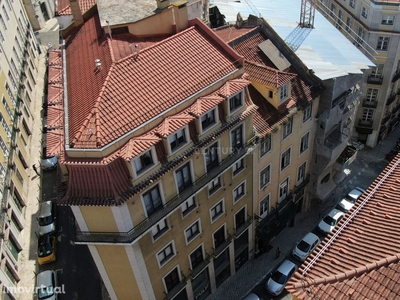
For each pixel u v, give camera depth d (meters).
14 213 44.16
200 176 31.73
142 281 31.83
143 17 33.06
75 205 26.22
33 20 84.19
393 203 22.36
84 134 25.59
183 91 28.94
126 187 26.39
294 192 45.03
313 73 37.69
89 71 30.88
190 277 36.50
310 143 42.88
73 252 43.59
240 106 31.81
